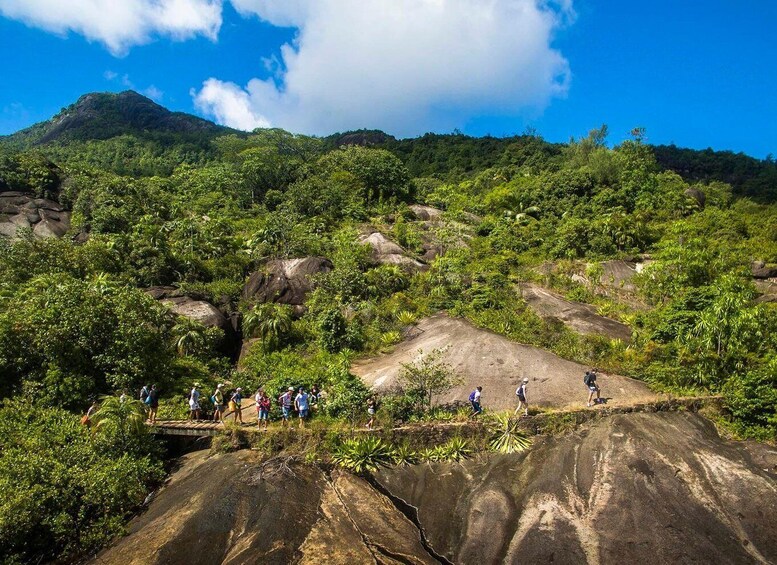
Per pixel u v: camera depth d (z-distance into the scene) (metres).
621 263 42.88
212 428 19.88
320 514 15.31
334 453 18.22
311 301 35.25
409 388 21.06
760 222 50.69
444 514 15.78
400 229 54.38
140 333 23.86
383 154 75.81
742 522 14.46
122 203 50.12
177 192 69.00
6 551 14.02
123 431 18.14
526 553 13.91
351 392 20.55
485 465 17.61
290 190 62.72
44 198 51.84
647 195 57.31
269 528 14.38
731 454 17.03
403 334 31.56
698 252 38.22
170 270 38.28
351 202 62.81
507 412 19.42
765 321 23.86
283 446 18.69
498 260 45.88
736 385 20.59
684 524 14.31
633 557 13.50
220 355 31.19
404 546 14.39
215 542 14.19
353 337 30.28
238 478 16.58
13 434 17.86
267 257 44.56
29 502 14.28
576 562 13.48
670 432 18.02
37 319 22.11
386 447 18.31
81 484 15.52
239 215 60.81
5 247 35.66
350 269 38.53
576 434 18.31
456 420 19.47
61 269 33.09
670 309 30.30
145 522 15.58
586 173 63.59
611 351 26.02
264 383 26.05
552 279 41.62
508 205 65.56
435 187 86.44
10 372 21.30
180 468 18.75
